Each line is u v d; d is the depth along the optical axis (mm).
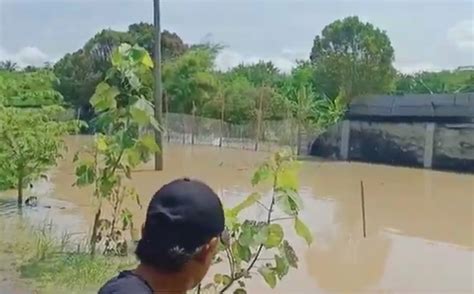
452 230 13602
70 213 13016
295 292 8344
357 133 32312
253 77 47000
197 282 1548
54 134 13414
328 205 16984
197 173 22719
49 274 7445
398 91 38438
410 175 25344
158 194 1562
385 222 14383
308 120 35219
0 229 10875
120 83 7000
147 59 6980
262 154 32094
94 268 7594
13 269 7730
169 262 1490
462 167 27062
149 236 1512
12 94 16031
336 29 45062
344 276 9469
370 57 36625
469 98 27047
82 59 50000
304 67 43688
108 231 10078
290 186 4391
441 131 28016
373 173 25969
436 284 9203
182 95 44312
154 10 21453
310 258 10492
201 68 45219
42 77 17891
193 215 1511
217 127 39500
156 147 7359
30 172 13391
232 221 4238
